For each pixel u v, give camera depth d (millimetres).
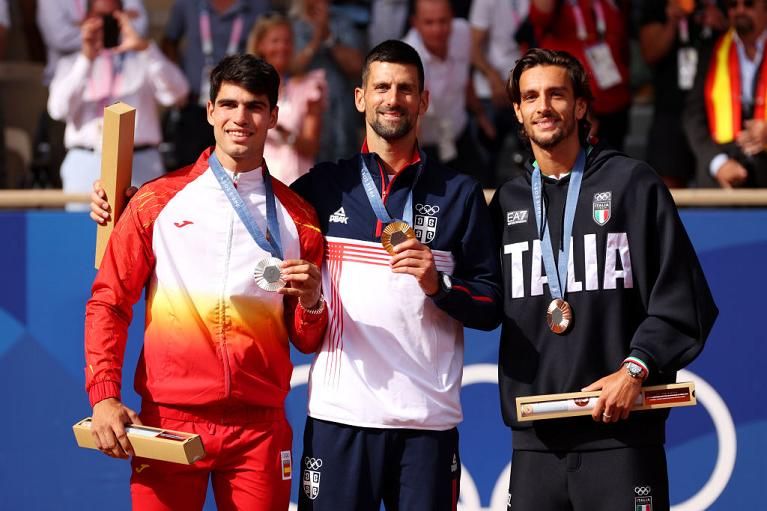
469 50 23219
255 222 13523
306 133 21891
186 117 23250
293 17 22734
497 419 18141
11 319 18359
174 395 13203
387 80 13703
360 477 13703
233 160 13562
